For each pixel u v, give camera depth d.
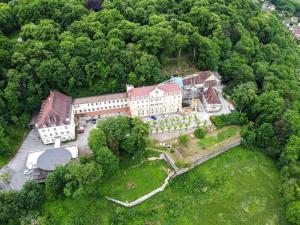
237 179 149.25
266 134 157.12
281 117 158.25
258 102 165.12
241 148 160.38
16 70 155.00
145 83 168.25
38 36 169.38
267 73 188.62
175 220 132.50
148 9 198.88
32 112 161.00
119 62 164.12
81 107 159.12
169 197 138.00
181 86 166.62
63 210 125.69
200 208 137.62
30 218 119.94
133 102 156.75
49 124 142.00
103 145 132.38
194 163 146.50
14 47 166.75
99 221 127.06
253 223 136.00
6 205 119.19
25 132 155.38
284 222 137.38
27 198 121.44
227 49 197.25
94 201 130.50
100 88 164.38
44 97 160.75
